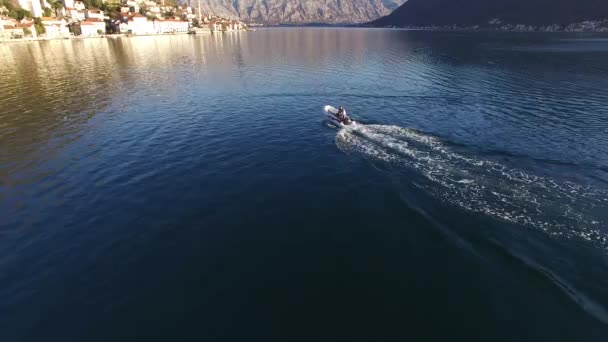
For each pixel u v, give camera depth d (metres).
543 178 21.88
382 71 66.94
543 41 135.88
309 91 49.50
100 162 25.69
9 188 21.91
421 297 13.52
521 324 12.27
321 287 14.04
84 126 33.81
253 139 30.39
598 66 69.50
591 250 15.44
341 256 15.76
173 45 140.00
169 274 14.72
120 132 32.19
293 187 21.86
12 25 144.12
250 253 15.99
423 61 81.31
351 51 107.75
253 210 19.42
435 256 15.62
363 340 11.72
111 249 16.28
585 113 36.91
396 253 15.90
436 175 22.44
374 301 13.35
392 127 32.09
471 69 68.00
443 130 31.80
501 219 17.73
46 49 113.06
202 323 12.38
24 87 51.72
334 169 24.08
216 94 47.97
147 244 16.62
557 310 12.71
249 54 102.94
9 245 16.50
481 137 29.70
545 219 17.66
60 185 22.30
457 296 13.52
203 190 21.66
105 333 12.01
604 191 20.27
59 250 16.17
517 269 14.59
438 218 18.02
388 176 22.55
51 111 39.00
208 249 16.27
